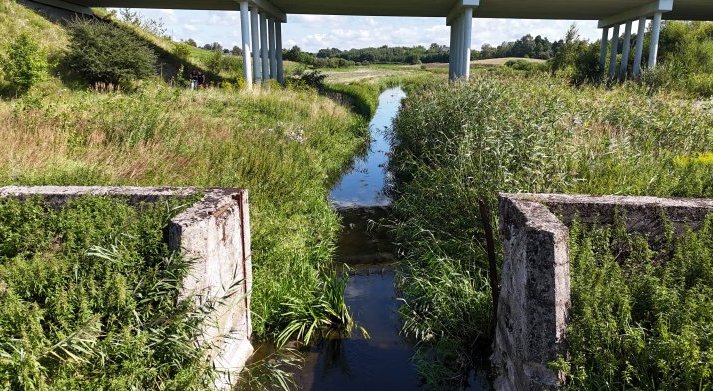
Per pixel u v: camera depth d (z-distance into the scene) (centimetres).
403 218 779
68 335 268
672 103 880
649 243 353
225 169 688
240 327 407
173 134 828
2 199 372
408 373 416
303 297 486
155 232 334
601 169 552
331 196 954
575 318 290
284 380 396
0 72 1423
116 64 1748
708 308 271
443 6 2289
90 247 322
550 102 783
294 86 2084
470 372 411
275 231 576
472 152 628
